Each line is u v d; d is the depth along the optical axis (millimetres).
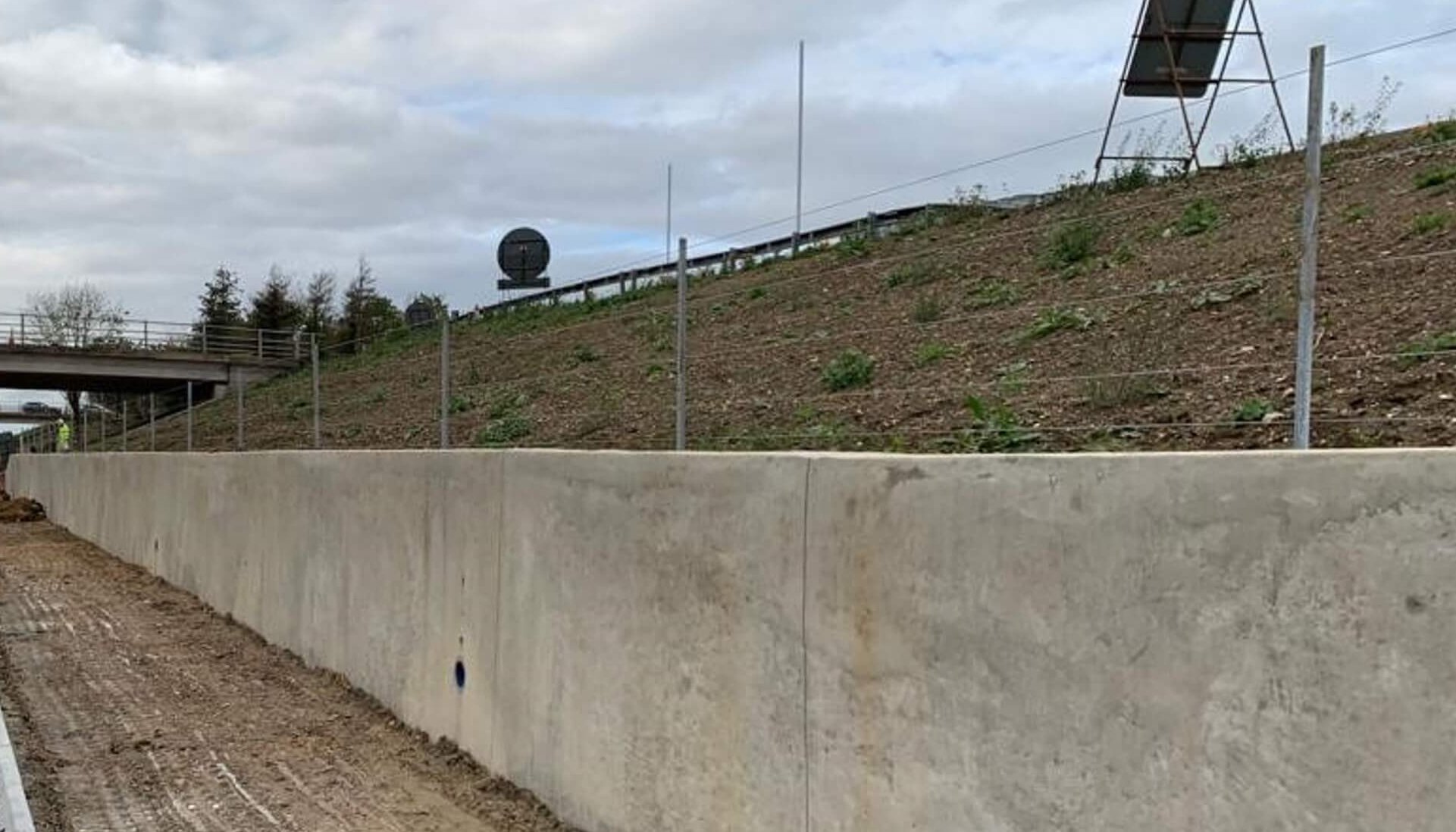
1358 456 2574
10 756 6176
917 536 3793
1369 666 2529
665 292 21672
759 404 8883
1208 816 2867
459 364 19172
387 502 8664
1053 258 10766
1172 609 2973
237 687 9789
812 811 4289
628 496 5551
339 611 9680
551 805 6230
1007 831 3436
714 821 4879
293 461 10977
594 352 15352
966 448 6062
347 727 8328
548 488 6336
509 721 6727
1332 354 5695
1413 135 11344
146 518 18734
